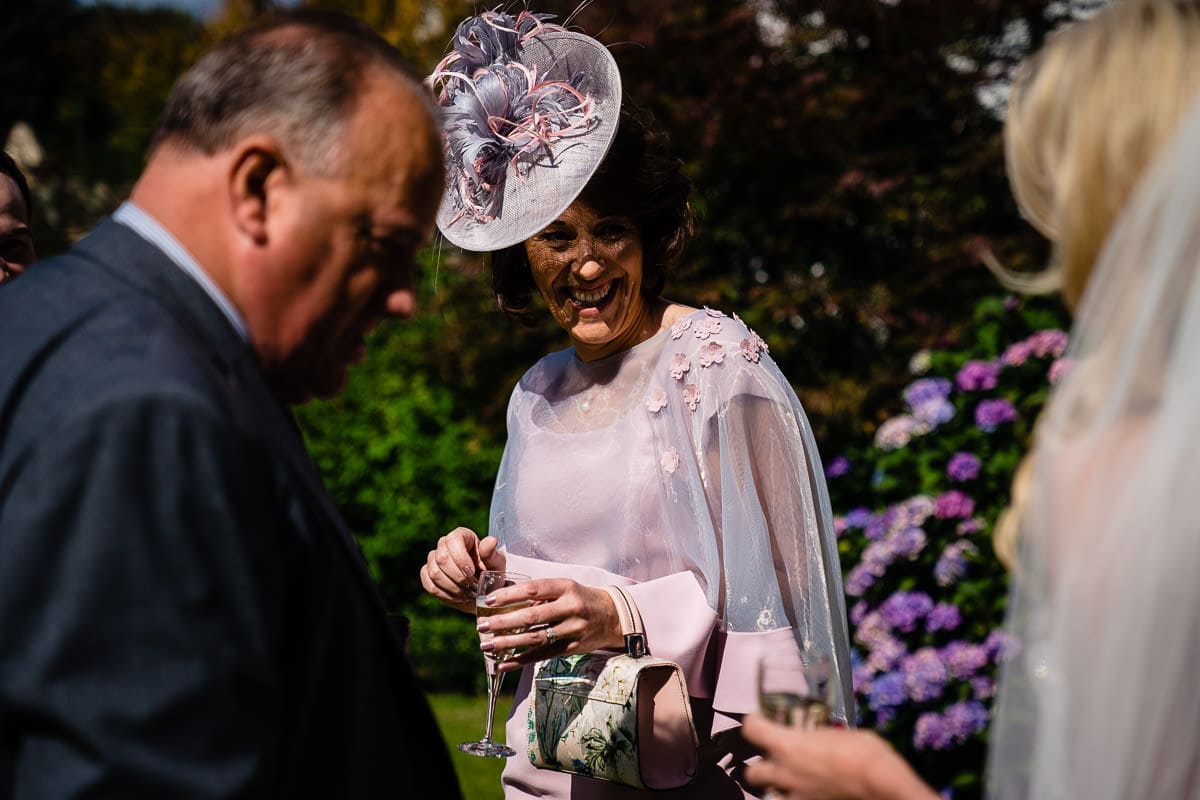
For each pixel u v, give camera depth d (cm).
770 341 680
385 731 134
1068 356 128
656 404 238
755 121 682
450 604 246
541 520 249
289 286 132
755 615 223
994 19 728
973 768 379
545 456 252
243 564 116
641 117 250
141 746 107
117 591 110
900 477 436
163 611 111
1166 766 115
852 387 660
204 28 1336
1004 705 128
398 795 135
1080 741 117
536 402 263
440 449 765
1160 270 119
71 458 112
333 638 130
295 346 136
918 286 689
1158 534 114
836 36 730
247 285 132
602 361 253
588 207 239
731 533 226
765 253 720
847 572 443
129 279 128
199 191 131
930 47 711
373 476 779
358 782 130
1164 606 113
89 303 125
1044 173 131
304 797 126
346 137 129
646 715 214
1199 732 114
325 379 142
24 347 122
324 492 134
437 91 255
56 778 107
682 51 698
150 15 1529
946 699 388
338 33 135
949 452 423
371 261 134
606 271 243
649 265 254
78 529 110
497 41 249
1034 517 124
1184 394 115
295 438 132
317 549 128
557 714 223
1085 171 125
